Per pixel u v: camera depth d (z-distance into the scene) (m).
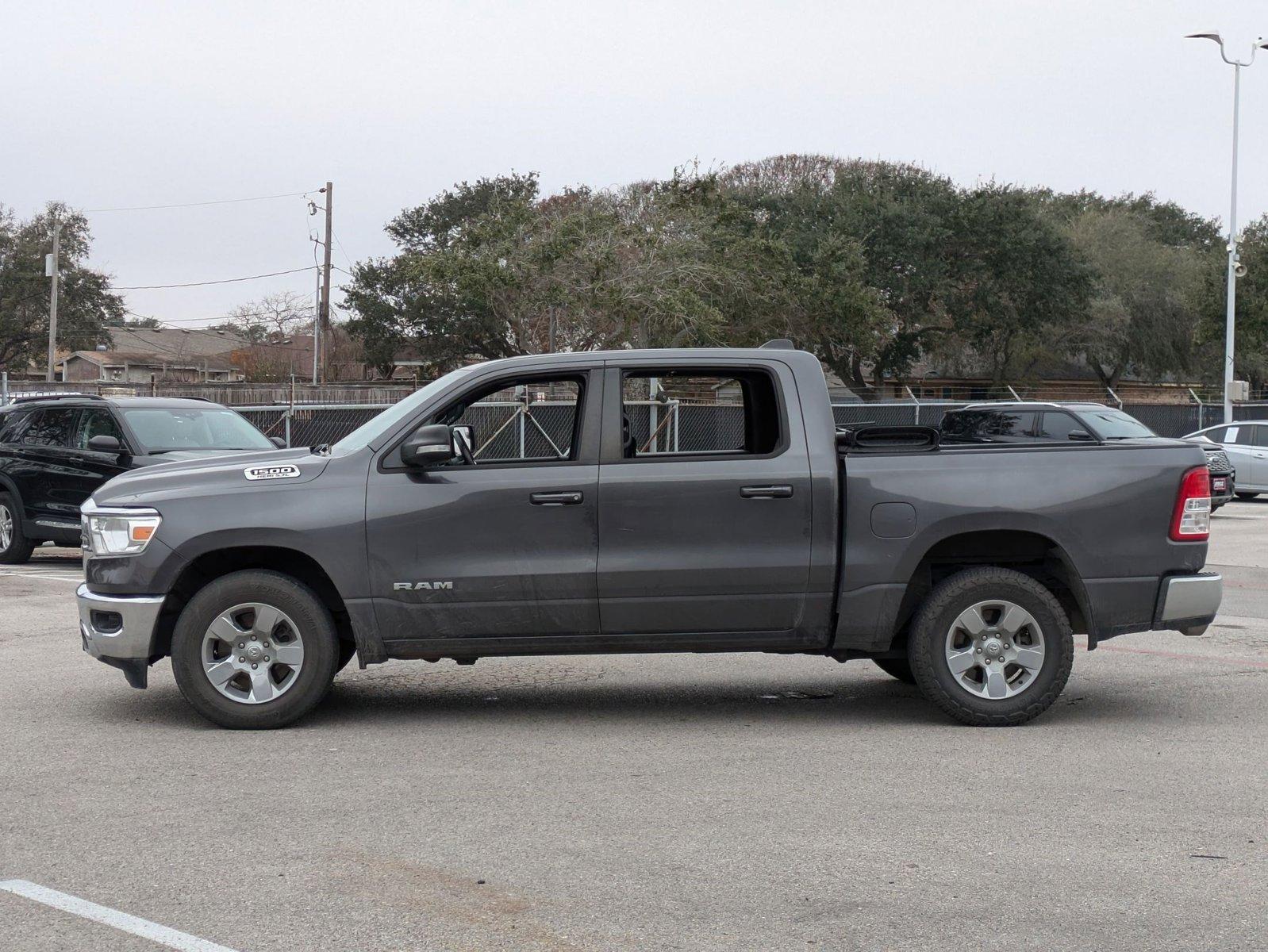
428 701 7.90
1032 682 7.09
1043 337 58.69
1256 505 26.19
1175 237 79.31
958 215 52.12
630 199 43.53
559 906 4.36
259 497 6.99
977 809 5.52
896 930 4.16
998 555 7.32
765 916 4.27
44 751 6.53
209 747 6.64
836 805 5.58
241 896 4.46
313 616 7.01
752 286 40.88
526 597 6.95
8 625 10.80
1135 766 6.28
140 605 7.00
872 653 7.25
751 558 6.99
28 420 15.87
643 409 7.97
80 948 4.01
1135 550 7.11
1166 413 40.75
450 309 53.31
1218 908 4.35
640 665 9.19
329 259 55.59
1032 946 4.03
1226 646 9.97
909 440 7.26
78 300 71.50
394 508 6.96
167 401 15.91
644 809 5.52
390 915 4.29
